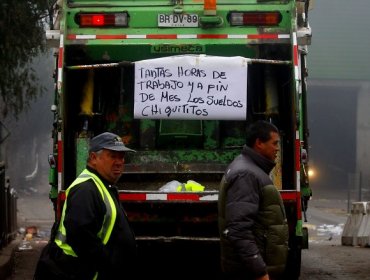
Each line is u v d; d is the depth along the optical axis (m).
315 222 21.31
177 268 9.16
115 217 3.99
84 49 7.68
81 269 3.90
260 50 7.76
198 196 6.95
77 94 7.86
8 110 14.00
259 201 4.45
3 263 8.43
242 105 7.18
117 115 8.02
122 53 7.74
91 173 4.04
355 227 13.50
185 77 7.21
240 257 4.35
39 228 18.67
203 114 7.18
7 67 13.06
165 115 7.20
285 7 7.59
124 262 4.02
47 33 7.62
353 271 9.38
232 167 4.52
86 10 7.61
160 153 7.80
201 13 7.62
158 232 7.27
